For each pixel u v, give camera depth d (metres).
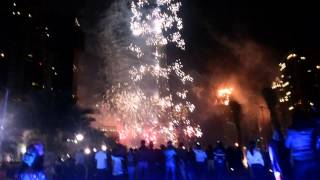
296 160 8.30
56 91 42.38
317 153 8.20
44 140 38.66
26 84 47.44
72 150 42.09
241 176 22.97
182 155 22.69
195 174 23.02
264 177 17.72
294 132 8.34
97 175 22.86
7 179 20.88
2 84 42.03
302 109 8.64
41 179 13.23
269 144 11.82
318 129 8.27
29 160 13.06
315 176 8.05
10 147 35.53
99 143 46.69
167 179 20.77
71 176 25.88
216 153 23.33
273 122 12.34
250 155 17.73
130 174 21.80
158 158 22.14
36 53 51.84
